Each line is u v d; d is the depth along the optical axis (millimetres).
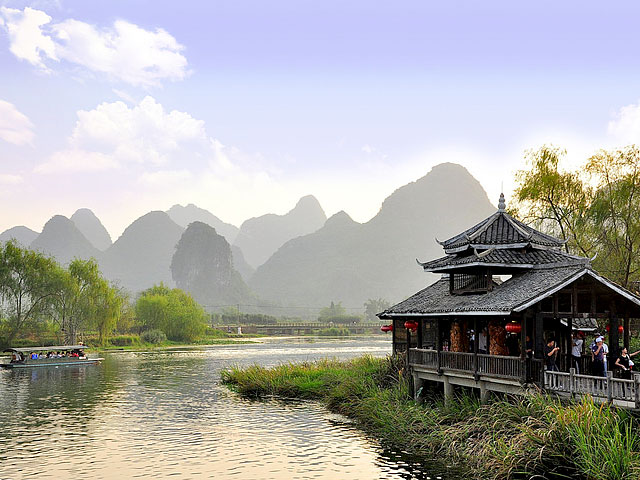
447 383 26766
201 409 34250
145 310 118938
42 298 81438
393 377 32500
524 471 17625
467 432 21859
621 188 36375
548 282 22203
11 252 80062
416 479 19672
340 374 39250
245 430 28000
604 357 21297
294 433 27078
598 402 18781
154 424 29844
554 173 39875
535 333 21703
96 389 43969
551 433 17969
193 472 21188
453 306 25578
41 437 27000
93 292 87812
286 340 138000
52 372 56969
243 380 42531
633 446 16516
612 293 22156
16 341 80625
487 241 26703
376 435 26047
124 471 21391
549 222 41438
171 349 96688
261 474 20812
